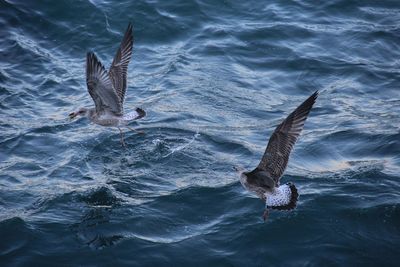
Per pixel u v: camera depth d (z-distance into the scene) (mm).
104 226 16297
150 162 19016
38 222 16422
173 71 23781
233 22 26516
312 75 24000
